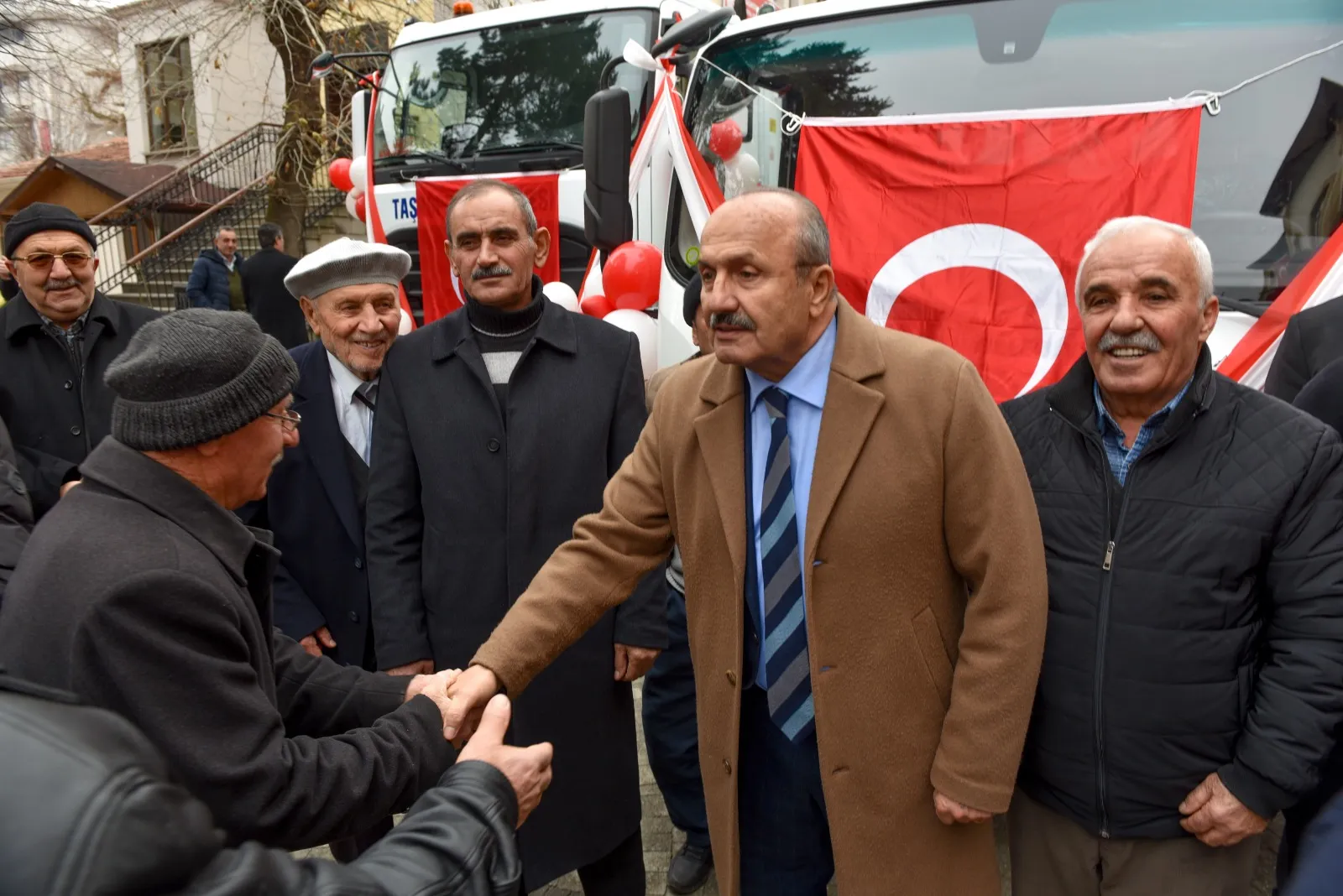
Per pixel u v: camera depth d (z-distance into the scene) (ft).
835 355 5.25
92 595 3.76
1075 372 5.57
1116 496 5.33
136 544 3.94
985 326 9.32
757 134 11.55
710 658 5.70
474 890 3.45
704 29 12.19
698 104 12.17
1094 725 5.31
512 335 7.09
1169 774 5.20
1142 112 8.93
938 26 10.62
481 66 16.80
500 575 6.91
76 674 3.72
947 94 10.46
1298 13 9.12
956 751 5.08
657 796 10.07
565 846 6.99
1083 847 5.55
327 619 7.54
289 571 7.47
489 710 4.60
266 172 51.47
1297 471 4.97
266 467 4.58
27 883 2.09
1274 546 5.06
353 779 4.40
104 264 51.67
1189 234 5.19
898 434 5.09
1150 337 5.06
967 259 9.39
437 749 4.86
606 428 7.10
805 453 5.39
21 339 8.70
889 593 5.19
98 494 4.14
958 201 9.42
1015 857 5.96
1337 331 7.39
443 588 6.94
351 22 36.58
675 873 8.46
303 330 27.30
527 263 7.04
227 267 30.42
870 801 5.31
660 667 8.45
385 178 16.92
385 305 7.50
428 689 5.22
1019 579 4.99
